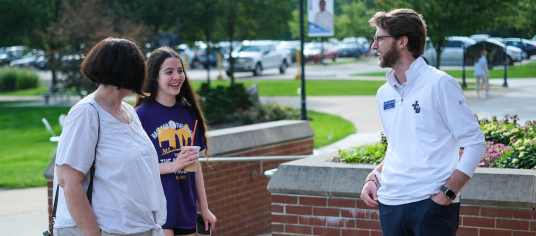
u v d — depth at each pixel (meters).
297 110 16.59
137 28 18.30
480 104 10.72
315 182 4.00
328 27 13.34
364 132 12.12
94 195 2.27
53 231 2.32
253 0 22.84
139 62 2.33
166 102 3.32
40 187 8.20
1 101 23.22
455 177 2.41
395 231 2.60
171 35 21.02
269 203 6.45
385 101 2.68
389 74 2.68
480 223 3.62
